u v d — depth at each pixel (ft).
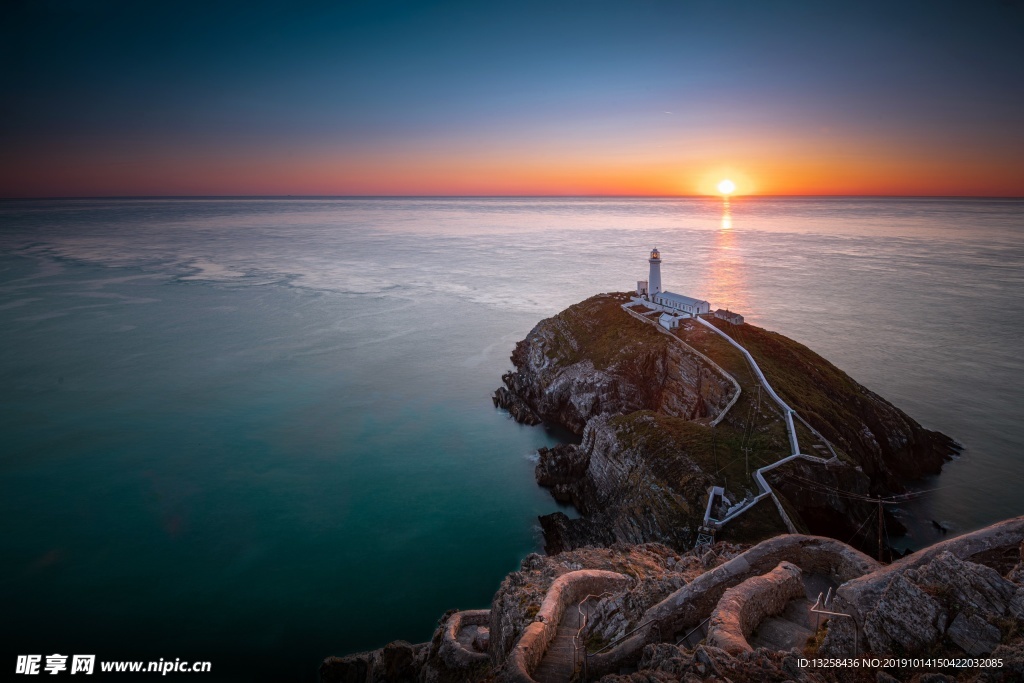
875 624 54.65
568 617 85.46
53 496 228.02
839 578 77.10
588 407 275.59
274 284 637.71
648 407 271.08
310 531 205.87
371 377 358.23
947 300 524.11
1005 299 526.16
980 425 279.08
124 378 353.92
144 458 258.78
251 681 142.72
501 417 302.04
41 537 201.98
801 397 234.79
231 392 334.24
